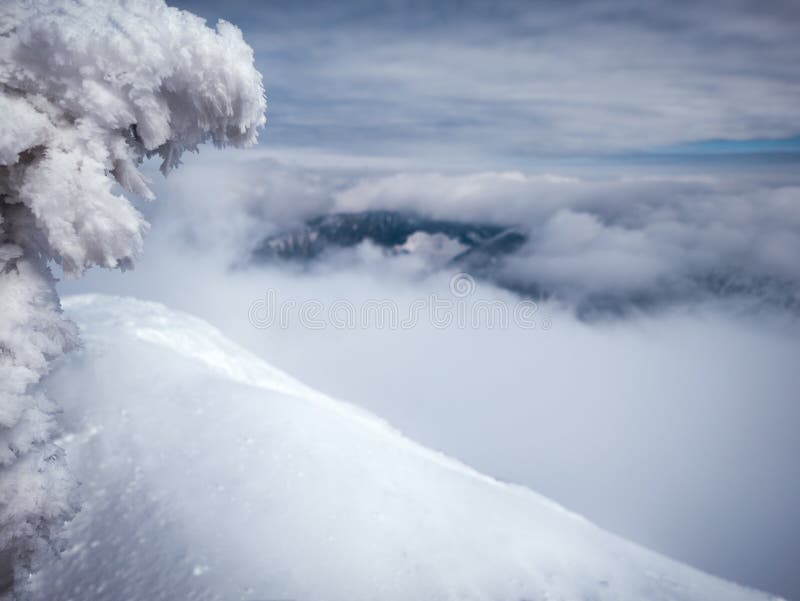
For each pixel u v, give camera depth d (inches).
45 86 72.9
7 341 81.1
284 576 161.3
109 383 246.1
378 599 163.0
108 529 167.3
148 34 73.9
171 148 89.8
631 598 211.8
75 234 74.6
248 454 221.1
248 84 84.3
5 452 85.0
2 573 93.2
